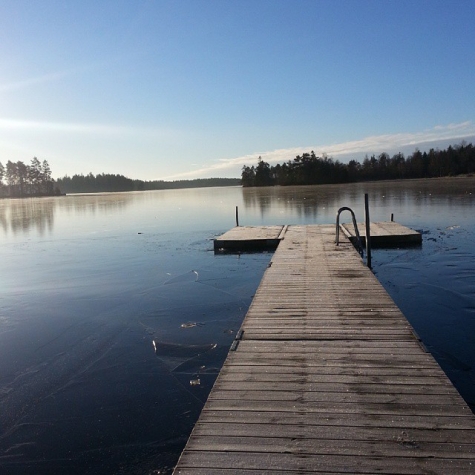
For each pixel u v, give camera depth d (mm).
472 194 37750
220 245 15641
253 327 6168
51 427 4895
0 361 6688
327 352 5191
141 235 21125
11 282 11891
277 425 3686
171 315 8461
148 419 4953
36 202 65250
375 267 11758
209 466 3201
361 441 3430
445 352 6266
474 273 10656
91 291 10609
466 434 3479
